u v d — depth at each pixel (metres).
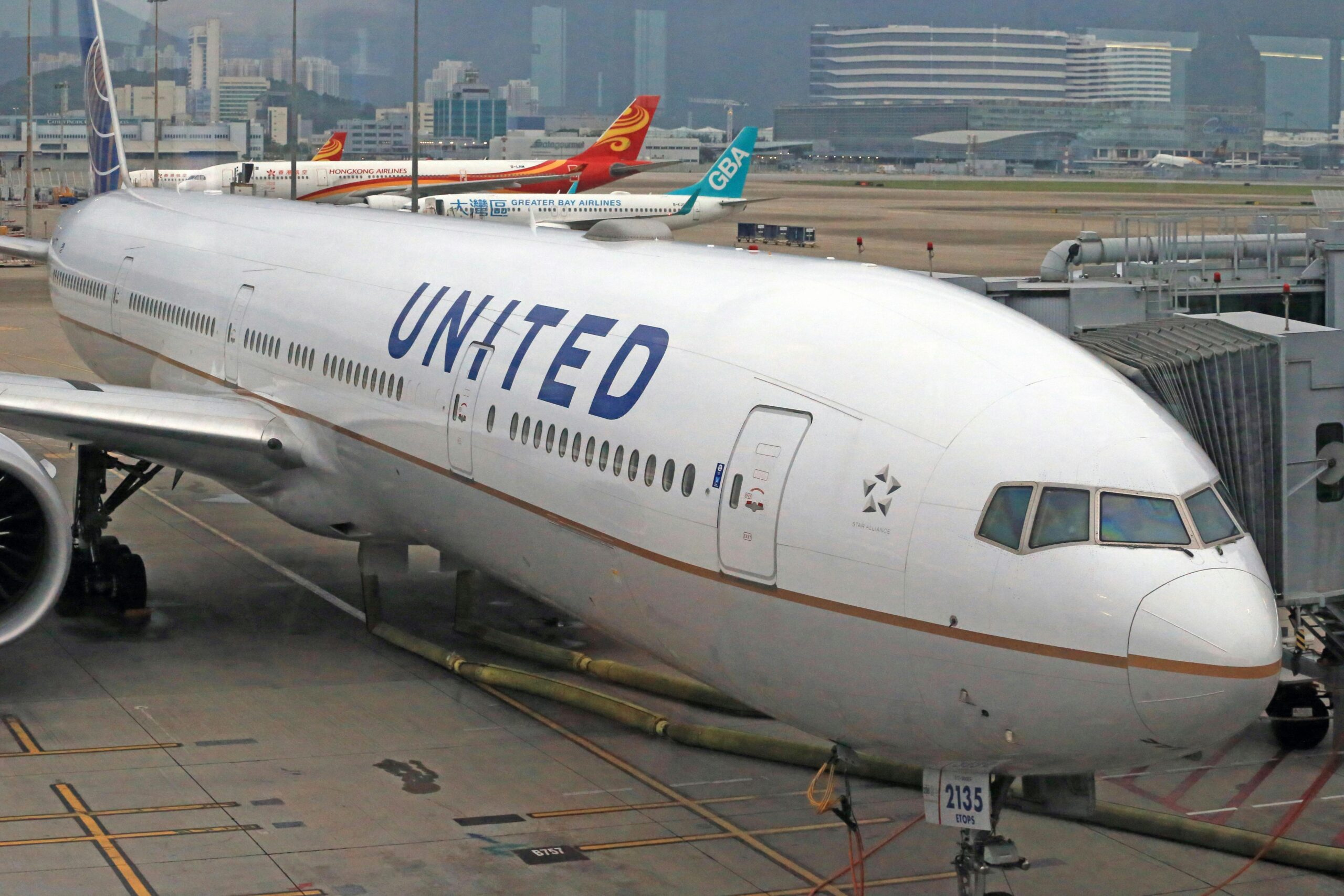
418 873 18.16
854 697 15.74
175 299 36.78
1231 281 34.12
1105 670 13.70
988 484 14.79
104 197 49.44
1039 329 17.33
